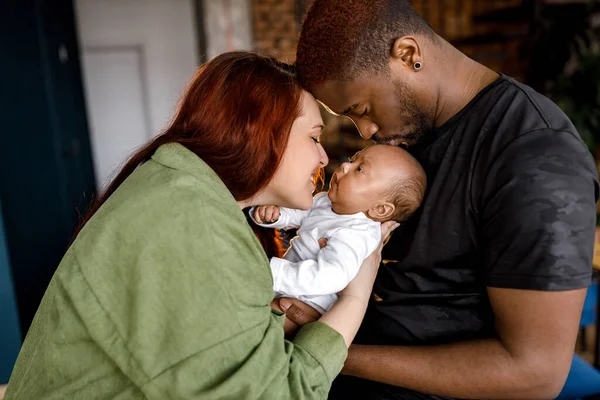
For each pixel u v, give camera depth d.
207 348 0.77
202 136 0.94
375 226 1.20
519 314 0.94
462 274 1.08
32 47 2.74
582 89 3.91
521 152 0.93
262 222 1.30
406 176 1.15
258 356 0.81
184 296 0.78
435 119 1.10
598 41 4.11
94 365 0.82
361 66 1.03
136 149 1.07
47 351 0.85
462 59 1.07
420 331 1.14
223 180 0.96
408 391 1.16
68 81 3.45
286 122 0.96
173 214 0.81
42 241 2.88
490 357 0.99
